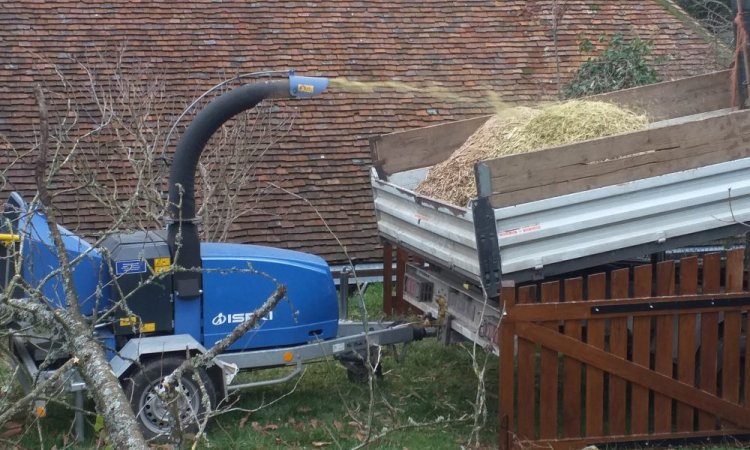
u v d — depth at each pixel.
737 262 5.75
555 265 5.50
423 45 12.23
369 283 10.36
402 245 6.91
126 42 10.64
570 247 5.50
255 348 6.07
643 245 5.59
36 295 3.29
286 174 10.78
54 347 5.23
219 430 5.91
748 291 5.78
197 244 5.79
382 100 11.58
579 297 5.57
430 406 6.56
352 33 12.12
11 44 10.93
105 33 11.30
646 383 5.69
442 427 6.14
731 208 5.66
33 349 5.65
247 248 6.29
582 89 10.34
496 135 6.52
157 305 5.76
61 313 3.13
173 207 5.74
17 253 4.48
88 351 2.88
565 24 12.76
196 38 11.52
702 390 5.77
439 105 11.70
